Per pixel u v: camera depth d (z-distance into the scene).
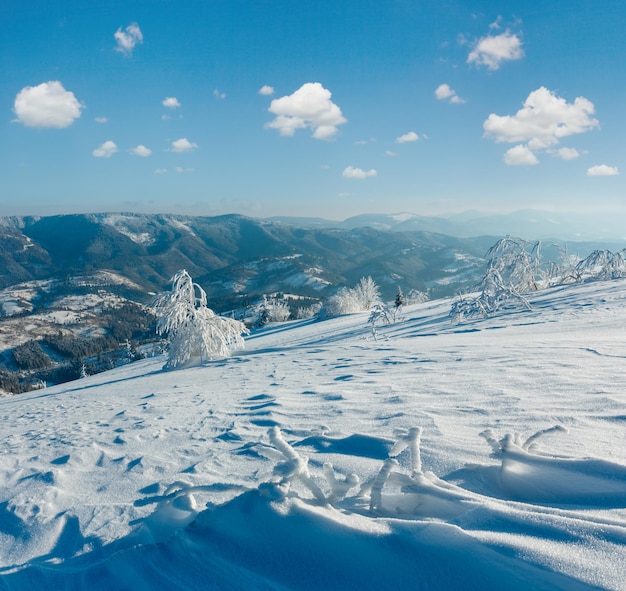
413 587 1.12
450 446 2.55
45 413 7.34
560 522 1.25
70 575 1.55
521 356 5.72
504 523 1.32
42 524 2.32
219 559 1.40
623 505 1.52
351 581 1.20
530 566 1.08
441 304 22.92
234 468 2.77
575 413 2.99
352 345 11.95
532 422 2.89
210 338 14.38
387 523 1.39
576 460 1.84
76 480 3.01
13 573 1.66
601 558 1.07
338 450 2.81
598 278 18.44
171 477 2.76
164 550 1.50
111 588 1.41
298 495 1.69
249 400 5.22
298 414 4.06
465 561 1.14
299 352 11.96
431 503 1.62
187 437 3.79
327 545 1.33
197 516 1.65
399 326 16.91
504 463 1.98
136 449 3.62
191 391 7.07
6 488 3.08
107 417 5.58
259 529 1.48
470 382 4.46
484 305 14.98
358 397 4.46
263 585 1.26
